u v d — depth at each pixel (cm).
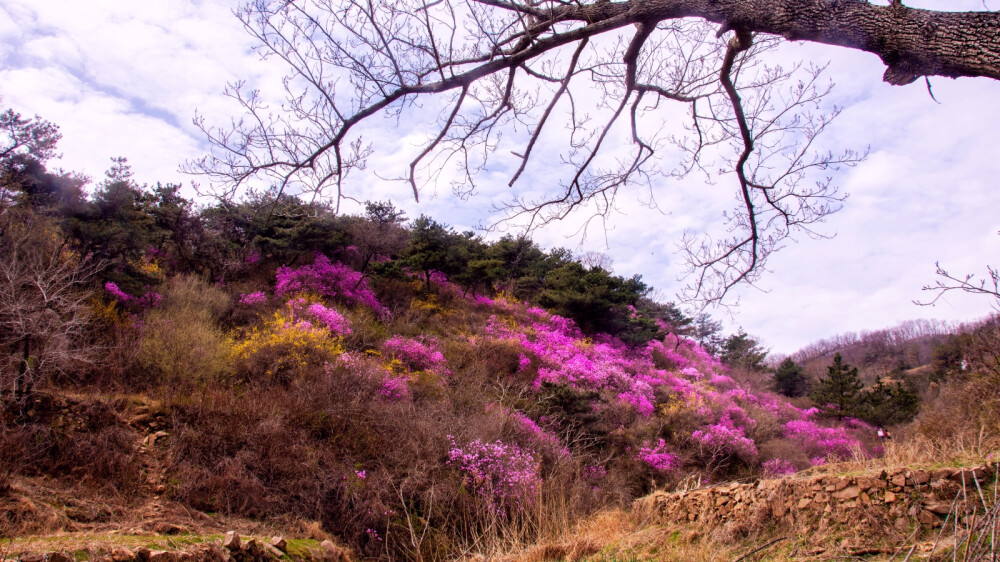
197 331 1385
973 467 561
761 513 642
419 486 1071
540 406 1580
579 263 3031
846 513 576
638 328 2841
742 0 293
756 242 488
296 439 1120
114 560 536
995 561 334
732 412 2055
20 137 1462
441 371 1717
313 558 757
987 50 210
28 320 956
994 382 972
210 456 1023
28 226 1164
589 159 490
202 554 594
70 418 989
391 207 2602
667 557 601
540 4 387
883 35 240
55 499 791
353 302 2094
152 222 1723
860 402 2686
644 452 1577
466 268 2673
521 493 1008
